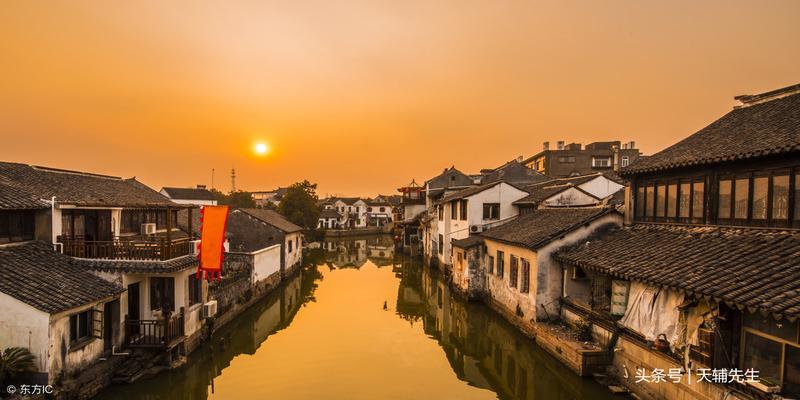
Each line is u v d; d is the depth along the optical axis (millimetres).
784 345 7840
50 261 12359
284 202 52781
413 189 57000
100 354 12086
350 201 99875
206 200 58156
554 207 22281
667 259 11000
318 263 42344
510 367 15242
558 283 15836
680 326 9859
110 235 15711
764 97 14594
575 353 12617
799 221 9844
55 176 15773
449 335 19109
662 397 10133
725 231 11484
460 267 25391
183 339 13992
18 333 10039
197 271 15844
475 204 28359
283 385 13430
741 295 7898
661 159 14422
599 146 57906
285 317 21922
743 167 11359
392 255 49562
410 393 12914
